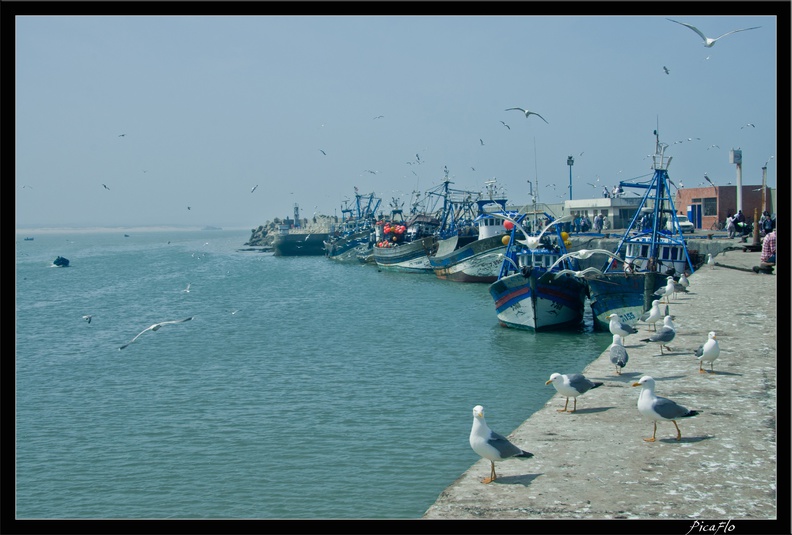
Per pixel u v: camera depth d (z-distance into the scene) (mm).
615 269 41844
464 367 29047
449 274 69375
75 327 46219
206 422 22797
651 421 11688
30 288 75312
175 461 19469
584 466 9805
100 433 22172
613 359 15195
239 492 17203
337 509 16000
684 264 38969
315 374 28797
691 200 73125
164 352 35125
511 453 9555
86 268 105875
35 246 199750
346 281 74000
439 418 22047
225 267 103438
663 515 8281
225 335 39719
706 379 14172
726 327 19750
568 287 36719
